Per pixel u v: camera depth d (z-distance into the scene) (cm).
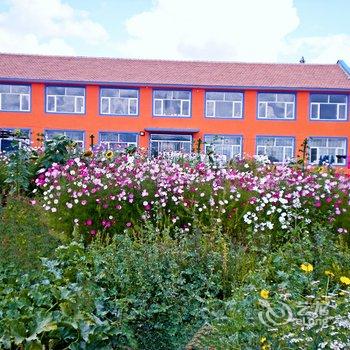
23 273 468
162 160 914
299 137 3009
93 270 480
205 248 516
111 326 404
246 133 3009
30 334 360
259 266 507
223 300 462
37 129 2952
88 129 2970
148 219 711
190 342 408
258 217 709
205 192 736
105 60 3231
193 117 3003
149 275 458
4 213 712
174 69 3169
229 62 3294
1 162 1073
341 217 711
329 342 296
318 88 2989
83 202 723
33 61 3141
